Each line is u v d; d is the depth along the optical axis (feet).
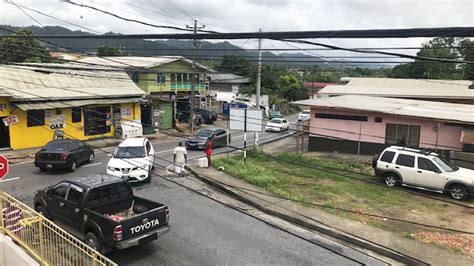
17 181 55.72
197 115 146.30
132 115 107.65
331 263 33.40
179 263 32.04
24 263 28.84
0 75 79.77
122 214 36.29
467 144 70.79
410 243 37.99
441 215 47.44
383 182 61.05
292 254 34.83
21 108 74.64
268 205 48.47
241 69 214.48
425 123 75.56
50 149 61.87
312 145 87.40
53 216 37.24
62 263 27.14
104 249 32.32
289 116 211.61
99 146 88.43
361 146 82.69
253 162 76.13
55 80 90.07
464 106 88.63
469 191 52.85
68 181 36.42
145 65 121.39
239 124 71.41
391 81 132.87
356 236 39.17
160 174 64.59
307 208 47.88
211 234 38.60
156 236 33.63
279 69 257.96
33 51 93.35
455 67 157.79
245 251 34.94
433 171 55.31
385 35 15.20
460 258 34.99
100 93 95.76
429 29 14.26
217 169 67.67
